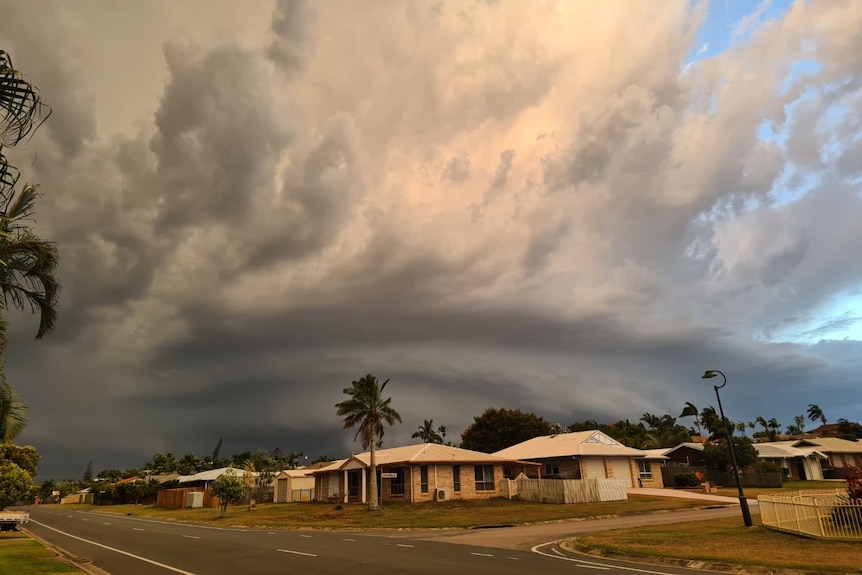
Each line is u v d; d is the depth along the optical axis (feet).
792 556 47.14
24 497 99.50
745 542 57.72
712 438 281.54
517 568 46.50
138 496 279.08
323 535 85.51
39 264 37.99
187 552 64.08
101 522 136.98
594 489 139.44
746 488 179.63
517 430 280.31
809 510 57.93
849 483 63.98
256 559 55.42
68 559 60.13
